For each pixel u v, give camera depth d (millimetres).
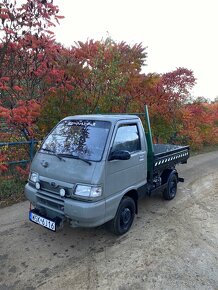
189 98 11719
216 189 7168
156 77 8930
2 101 6609
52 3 6387
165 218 5172
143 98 9000
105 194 3742
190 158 11477
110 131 3998
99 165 3658
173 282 3299
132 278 3363
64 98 7090
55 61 6988
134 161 4445
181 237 4430
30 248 3979
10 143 6254
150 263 3684
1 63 6441
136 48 8750
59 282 3268
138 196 4691
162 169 5621
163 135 9961
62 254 3850
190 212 5512
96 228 4621
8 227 4602
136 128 4668
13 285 3195
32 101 6227
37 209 4145
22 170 6457
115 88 7539
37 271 3461
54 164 3941
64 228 4598
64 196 3670
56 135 4473
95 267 3572
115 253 3904
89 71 7352
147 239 4332
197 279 3363
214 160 11148
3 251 3883
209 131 13852
